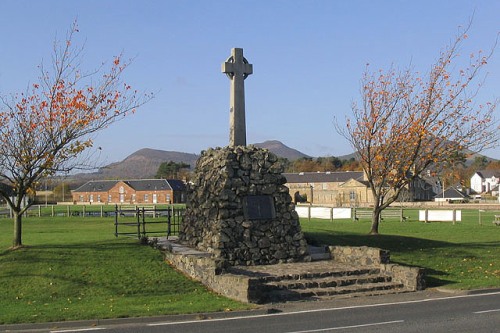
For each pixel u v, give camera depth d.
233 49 23.30
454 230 35.28
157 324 13.65
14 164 21.66
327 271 19.67
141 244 22.72
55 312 14.76
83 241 24.36
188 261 19.58
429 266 22.84
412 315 14.28
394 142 27.83
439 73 27.91
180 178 129.50
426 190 106.19
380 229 35.72
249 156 21.95
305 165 146.38
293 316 14.58
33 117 21.75
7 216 50.47
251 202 21.45
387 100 28.33
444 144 27.70
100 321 13.80
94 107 22.45
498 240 29.97
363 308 15.66
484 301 16.52
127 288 17.97
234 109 23.22
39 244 23.02
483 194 138.25
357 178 104.00
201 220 22.30
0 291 17.47
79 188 114.50
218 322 13.83
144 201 110.00
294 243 21.81
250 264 20.83
